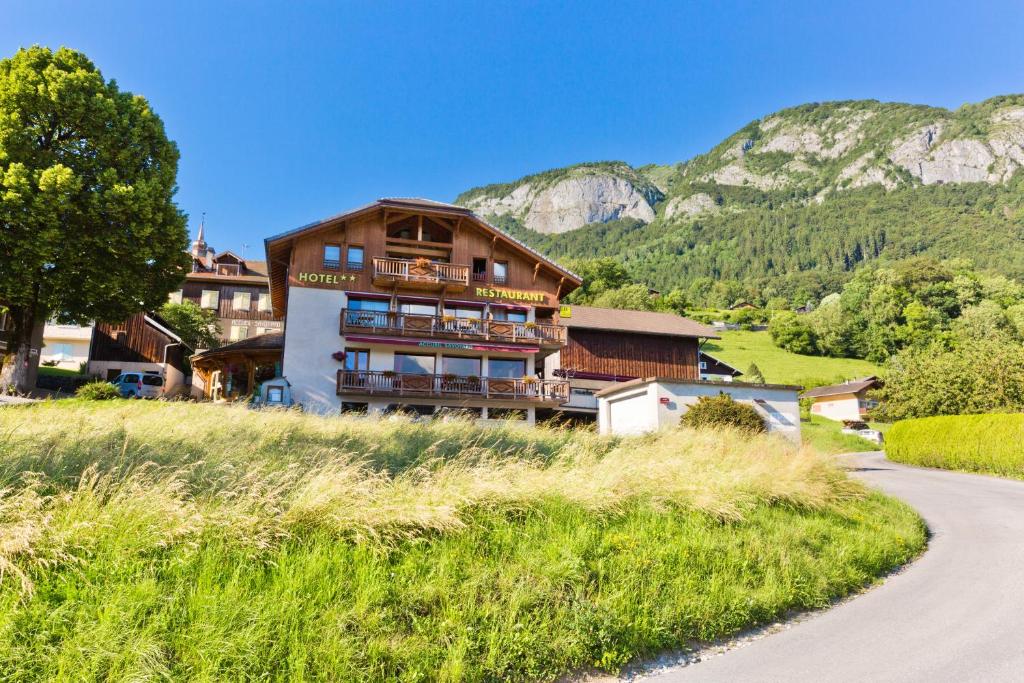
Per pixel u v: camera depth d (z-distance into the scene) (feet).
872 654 20.45
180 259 98.43
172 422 37.86
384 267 103.04
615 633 20.17
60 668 14.57
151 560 18.60
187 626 16.38
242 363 118.11
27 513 18.60
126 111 93.71
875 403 206.39
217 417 43.68
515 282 111.65
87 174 88.99
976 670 18.90
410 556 22.03
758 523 33.45
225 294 191.72
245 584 18.38
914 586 29.25
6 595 16.21
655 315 155.33
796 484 40.29
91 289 87.71
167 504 20.63
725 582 25.31
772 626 23.71
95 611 16.24
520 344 106.93
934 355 115.75
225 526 20.57
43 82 85.87
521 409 107.24
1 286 81.15
